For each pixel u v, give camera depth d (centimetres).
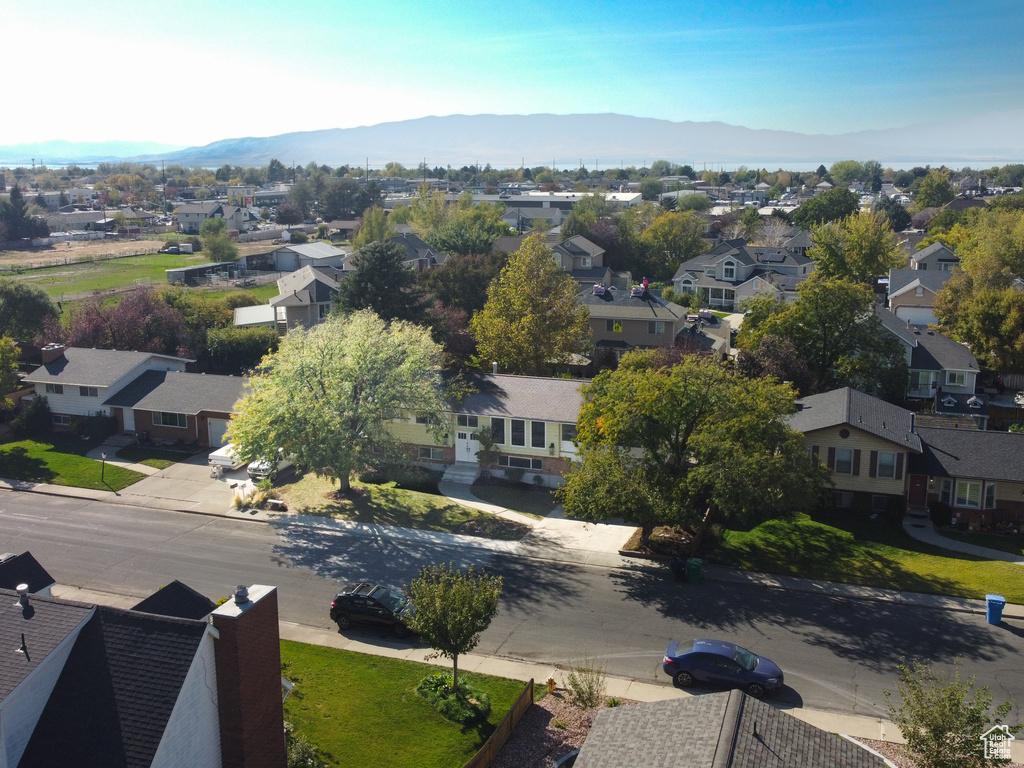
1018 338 6053
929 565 3431
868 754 1664
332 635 2889
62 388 5347
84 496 4309
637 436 3603
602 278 9975
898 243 10806
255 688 1861
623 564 3500
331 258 12181
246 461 4100
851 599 3161
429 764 2156
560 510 4166
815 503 3559
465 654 2697
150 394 5238
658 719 1756
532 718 2356
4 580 2516
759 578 3350
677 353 5222
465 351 6147
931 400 6028
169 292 7469
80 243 15788
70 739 1664
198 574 3378
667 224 11819
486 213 14100
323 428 3962
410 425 4756
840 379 5447
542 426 4469
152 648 1769
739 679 2486
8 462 4791
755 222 14538
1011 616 2986
